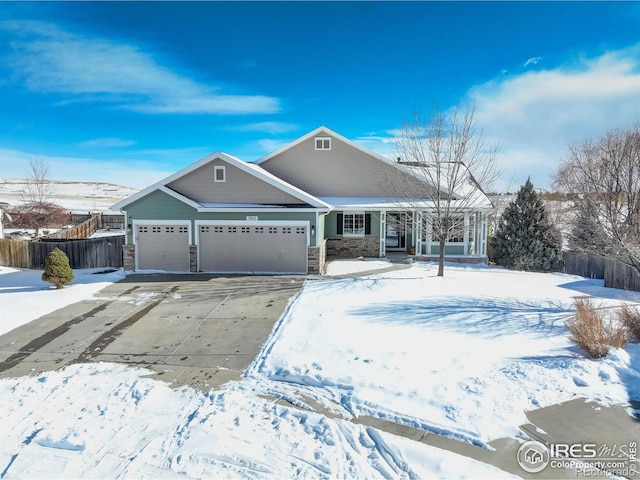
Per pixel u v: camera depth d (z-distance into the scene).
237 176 18.00
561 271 20.19
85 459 5.37
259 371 7.99
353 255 22.84
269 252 17.69
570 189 13.27
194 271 17.73
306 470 5.12
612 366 7.50
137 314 11.69
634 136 11.95
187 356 8.80
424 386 7.02
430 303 12.48
